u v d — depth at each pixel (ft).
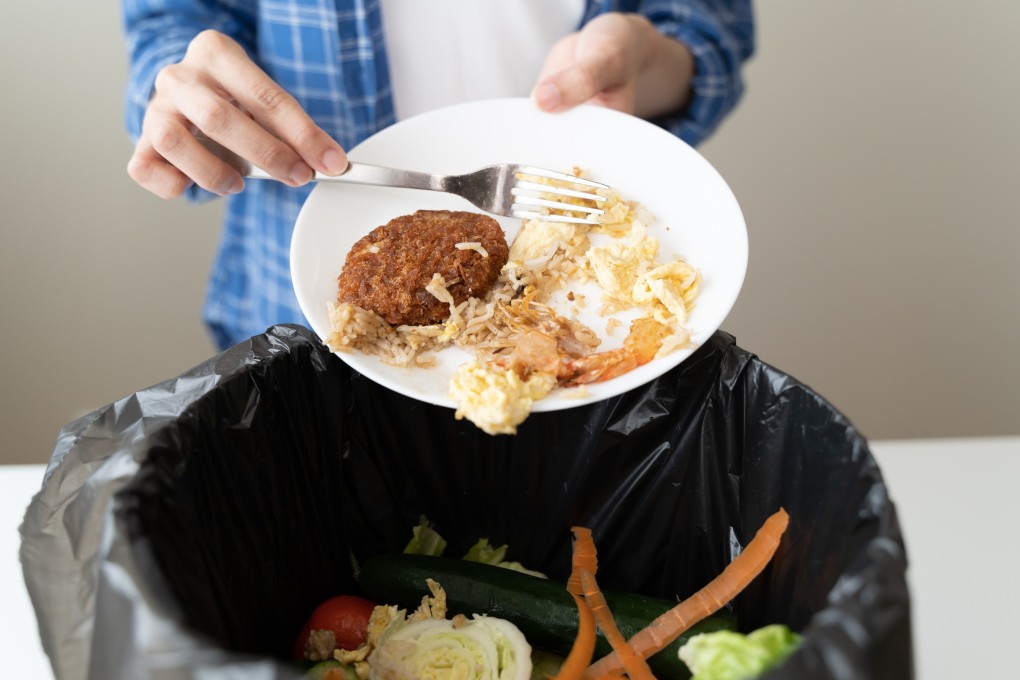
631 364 2.43
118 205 5.14
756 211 5.82
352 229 2.82
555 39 4.10
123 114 4.89
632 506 2.84
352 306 2.49
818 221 5.83
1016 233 5.76
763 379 2.46
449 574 2.69
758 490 2.54
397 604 2.74
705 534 2.74
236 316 4.52
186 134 3.05
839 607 1.60
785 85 5.42
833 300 6.07
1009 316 6.02
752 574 2.35
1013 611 2.62
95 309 5.40
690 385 2.60
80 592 2.04
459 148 3.00
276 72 3.92
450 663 2.50
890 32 5.24
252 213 4.21
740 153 5.64
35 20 4.60
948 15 5.18
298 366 2.55
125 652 1.61
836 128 5.54
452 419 2.83
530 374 2.40
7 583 2.67
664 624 2.37
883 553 1.71
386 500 2.90
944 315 6.06
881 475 1.99
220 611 2.28
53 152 4.94
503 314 2.60
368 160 2.94
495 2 3.87
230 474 2.40
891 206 5.75
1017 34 5.20
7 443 5.60
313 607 2.80
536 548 3.05
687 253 2.74
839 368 6.28
